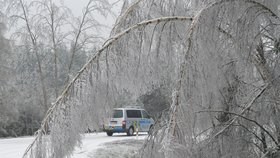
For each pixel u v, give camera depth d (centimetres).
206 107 657
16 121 5884
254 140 735
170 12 719
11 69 5784
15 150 2477
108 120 629
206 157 670
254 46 677
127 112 3753
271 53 729
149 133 621
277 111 722
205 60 599
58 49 5047
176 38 655
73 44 4278
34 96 6159
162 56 659
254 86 735
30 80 5997
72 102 603
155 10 720
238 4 643
